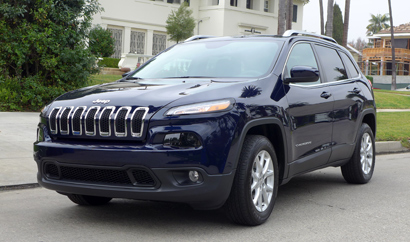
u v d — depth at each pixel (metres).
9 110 12.41
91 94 4.42
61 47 13.01
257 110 4.30
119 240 3.93
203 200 3.94
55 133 4.30
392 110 20.39
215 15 37.19
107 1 33.31
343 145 5.98
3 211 4.82
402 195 5.94
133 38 35.31
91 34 14.07
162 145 3.85
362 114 6.43
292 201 5.53
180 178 3.89
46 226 4.31
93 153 3.94
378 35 57.59
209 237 4.04
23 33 12.77
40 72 13.05
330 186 6.48
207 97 4.07
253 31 38.41
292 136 4.81
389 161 8.96
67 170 4.19
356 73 6.72
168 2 36.91
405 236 4.25
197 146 3.86
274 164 4.56
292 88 4.96
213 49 5.41
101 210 4.92
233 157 4.02
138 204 5.20
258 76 4.75
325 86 5.66
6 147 7.78
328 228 4.43
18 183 5.93
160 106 3.94
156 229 4.26
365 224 4.60
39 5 12.99
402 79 53.91
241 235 4.12
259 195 4.38
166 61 5.50
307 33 5.86
